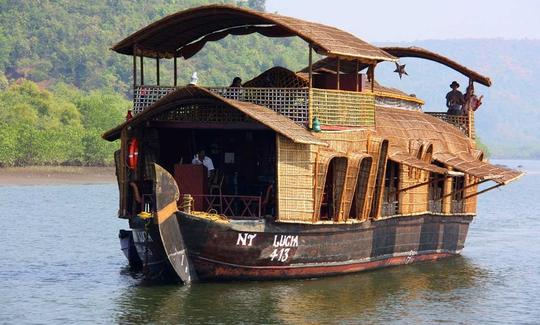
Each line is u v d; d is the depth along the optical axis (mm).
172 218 28766
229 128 30750
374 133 33906
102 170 113812
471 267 38594
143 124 31531
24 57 176875
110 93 163125
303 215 29906
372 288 31891
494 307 30141
